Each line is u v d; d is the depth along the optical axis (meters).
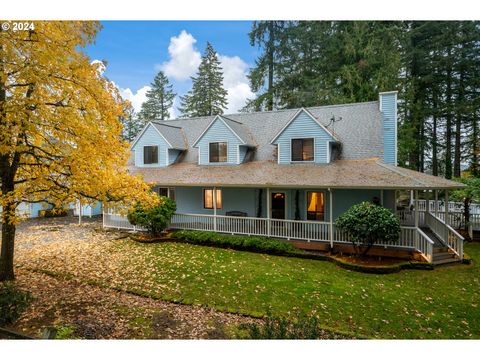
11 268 9.45
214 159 18.00
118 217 19.31
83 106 7.86
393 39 23.30
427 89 26.97
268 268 11.32
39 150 8.52
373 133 15.34
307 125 15.45
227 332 6.47
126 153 8.92
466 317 7.57
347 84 23.14
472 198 15.26
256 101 29.55
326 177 13.48
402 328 6.99
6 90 7.66
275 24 28.75
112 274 10.49
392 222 11.10
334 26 25.39
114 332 6.35
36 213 24.48
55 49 6.98
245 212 17.30
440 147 29.56
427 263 11.09
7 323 6.57
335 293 8.93
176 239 15.84
